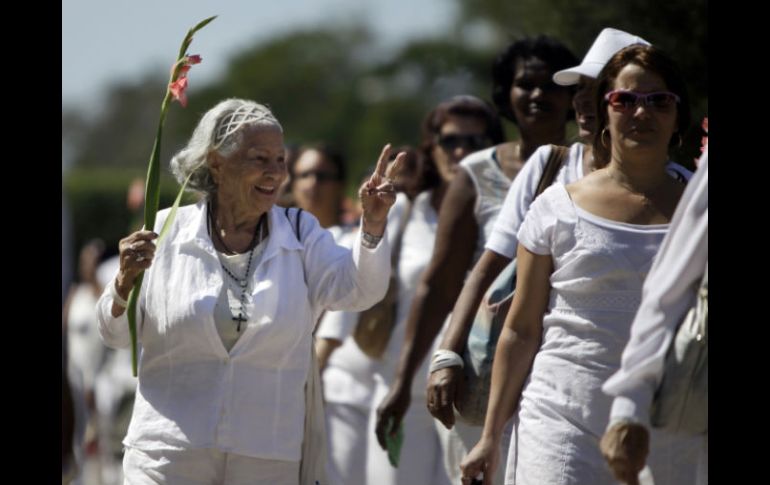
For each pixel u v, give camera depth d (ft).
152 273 31.91
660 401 27.14
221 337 31.48
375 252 32.09
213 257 31.94
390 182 32.17
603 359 28.07
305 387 32.48
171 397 31.50
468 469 30.53
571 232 28.37
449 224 39.91
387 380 46.44
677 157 39.63
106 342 32.50
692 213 26.71
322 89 385.50
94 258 95.04
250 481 31.27
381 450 45.65
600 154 29.96
